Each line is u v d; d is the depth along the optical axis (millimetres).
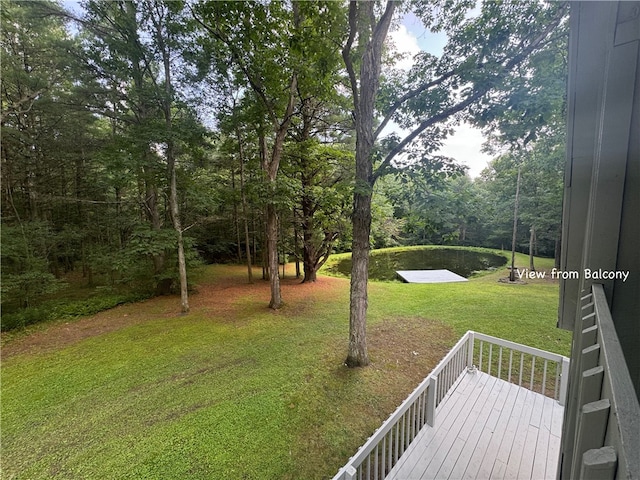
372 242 9500
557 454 2506
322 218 9141
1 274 5965
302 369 4328
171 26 6074
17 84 6930
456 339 5352
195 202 7422
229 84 7199
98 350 5051
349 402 3535
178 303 7887
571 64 1579
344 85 6867
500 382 3551
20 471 2654
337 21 3758
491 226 16766
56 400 3666
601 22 1420
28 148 7430
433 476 2301
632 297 1222
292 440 2943
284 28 5926
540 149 5680
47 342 5406
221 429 3107
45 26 6781
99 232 8953
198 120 7434
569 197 1836
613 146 1227
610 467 496
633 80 1157
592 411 651
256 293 8906
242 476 2545
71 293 8367
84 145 7957
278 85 6422
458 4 3562
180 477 2549
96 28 6703
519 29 3281
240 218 9930
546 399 3234
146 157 6531
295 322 6352
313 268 10398
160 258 8641
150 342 5363
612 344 811
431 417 2801
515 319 6270
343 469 1757
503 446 2596
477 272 13391
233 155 9852
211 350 5012
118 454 2811
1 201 7125
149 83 7203
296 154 8789
